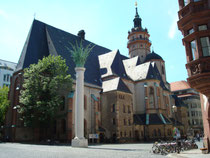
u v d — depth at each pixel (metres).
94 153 22.02
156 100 65.81
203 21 19.50
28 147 29.86
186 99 104.38
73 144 32.22
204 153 22.59
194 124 100.12
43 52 56.84
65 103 48.34
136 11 94.94
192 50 20.44
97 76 62.91
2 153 21.45
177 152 24.16
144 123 62.12
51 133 48.50
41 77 44.72
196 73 18.67
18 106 44.53
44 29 60.75
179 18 21.69
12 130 45.84
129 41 90.38
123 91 56.50
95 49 73.69
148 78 67.25
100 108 56.84
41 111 40.41
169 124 63.25
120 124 53.19
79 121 33.59
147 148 31.45
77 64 36.31
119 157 18.59
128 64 77.19
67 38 64.31
